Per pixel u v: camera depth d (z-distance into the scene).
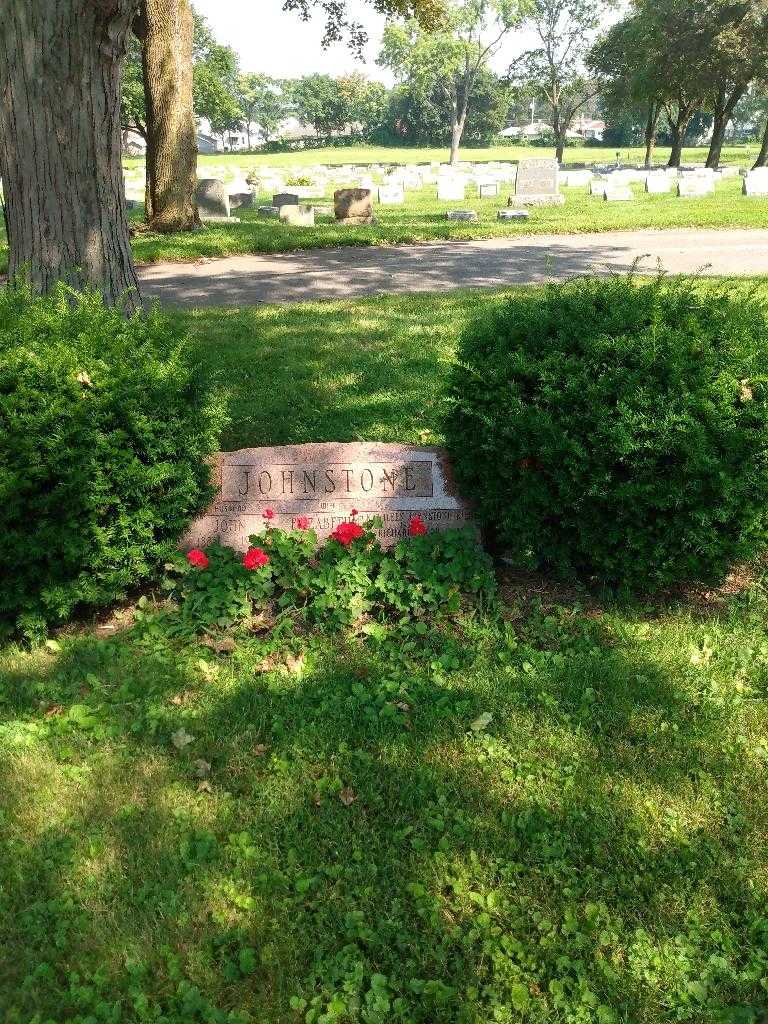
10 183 6.39
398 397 7.45
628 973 2.74
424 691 4.07
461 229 20.28
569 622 4.62
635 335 4.59
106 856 3.17
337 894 3.01
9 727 3.84
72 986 2.70
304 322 10.48
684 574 4.65
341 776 3.57
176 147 19.91
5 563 4.24
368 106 115.69
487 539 5.31
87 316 4.80
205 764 3.60
